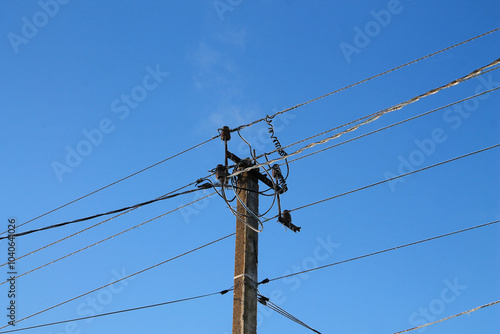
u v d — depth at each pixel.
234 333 11.62
